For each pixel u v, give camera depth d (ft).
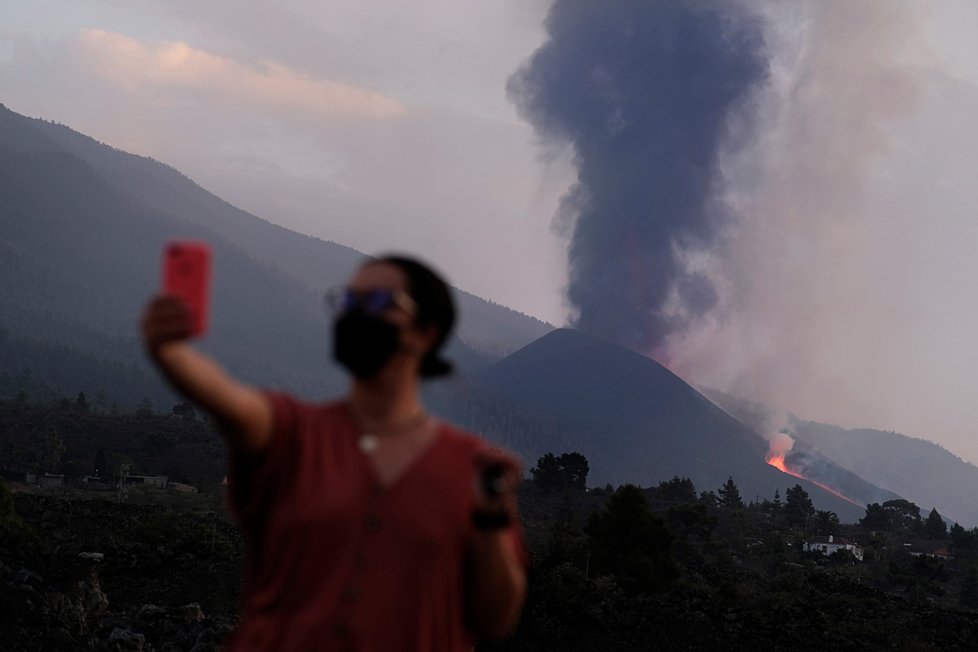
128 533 153.48
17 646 50.96
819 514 590.14
